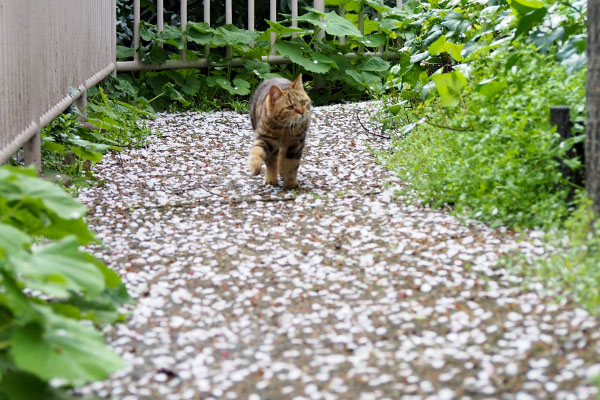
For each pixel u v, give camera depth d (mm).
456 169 4945
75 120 6934
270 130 5742
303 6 11523
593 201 3990
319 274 4012
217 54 10016
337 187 5770
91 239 3395
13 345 2574
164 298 3820
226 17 10180
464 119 5289
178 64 9828
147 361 3158
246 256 4332
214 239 4652
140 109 8898
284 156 5914
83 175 6285
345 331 3383
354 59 10516
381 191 5500
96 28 8352
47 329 2711
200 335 3381
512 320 3336
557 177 4363
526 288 3621
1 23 4750
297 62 9773
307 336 3344
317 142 7410
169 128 8422
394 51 10781
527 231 4336
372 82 10047
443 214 4820
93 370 2635
